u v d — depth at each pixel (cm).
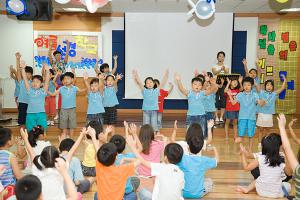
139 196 279
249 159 446
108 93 539
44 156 225
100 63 771
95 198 265
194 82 473
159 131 556
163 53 755
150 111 524
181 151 262
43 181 222
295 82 764
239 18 763
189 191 301
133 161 269
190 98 474
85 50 769
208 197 314
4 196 240
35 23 763
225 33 744
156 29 750
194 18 744
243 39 767
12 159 265
